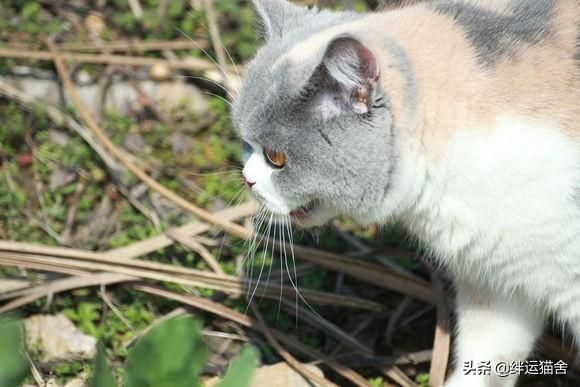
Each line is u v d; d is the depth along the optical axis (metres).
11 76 4.61
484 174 3.02
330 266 3.96
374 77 2.89
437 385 3.63
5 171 4.35
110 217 4.29
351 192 3.12
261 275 3.98
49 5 4.86
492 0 3.26
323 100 2.97
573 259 3.09
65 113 4.49
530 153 2.98
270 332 3.79
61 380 3.59
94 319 3.86
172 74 4.71
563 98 3.03
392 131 3.02
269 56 3.20
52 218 4.23
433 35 3.13
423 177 3.11
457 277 3.55
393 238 4.19
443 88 3.03
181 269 3.89
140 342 2.72
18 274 3.90
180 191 4.41
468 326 3.61
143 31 4.86
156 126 4.58
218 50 4.54
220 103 4.65
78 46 4.71
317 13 3.44
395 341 3.97
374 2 4.89
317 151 3.05
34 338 3.68
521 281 3.26
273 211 3.25
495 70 3.05
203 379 3.68
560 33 3.12
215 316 3.88
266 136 3.09
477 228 3.14
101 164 4.39
